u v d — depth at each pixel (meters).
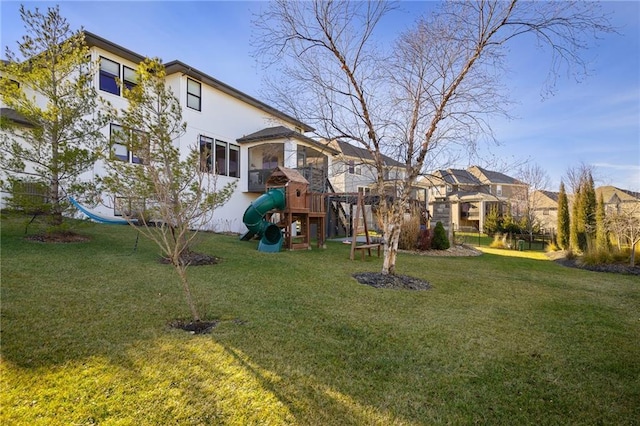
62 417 2.35
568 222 16.12
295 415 2.49
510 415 2.63
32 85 7.86
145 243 9.03
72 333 3.57
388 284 6.54
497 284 7.34
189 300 4.10
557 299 6.21
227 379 2.89
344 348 3.62
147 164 5.30
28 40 7.72
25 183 7.79
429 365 3.35
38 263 6.11
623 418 2.64
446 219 15.30
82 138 8.43
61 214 8.25
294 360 3.29
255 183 16.89
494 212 25.45
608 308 5.70
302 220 12.08
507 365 3.42
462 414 2.62
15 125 7.86
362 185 20.48
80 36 8.44
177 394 2.66
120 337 3.56
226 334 3.77
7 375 2.78
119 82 7.66
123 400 2.56
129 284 5.43
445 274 8.16
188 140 14.11
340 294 5.68
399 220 7.15
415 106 6.88
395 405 2.68
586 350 3.87
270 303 4.98
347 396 2.76
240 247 10.13
